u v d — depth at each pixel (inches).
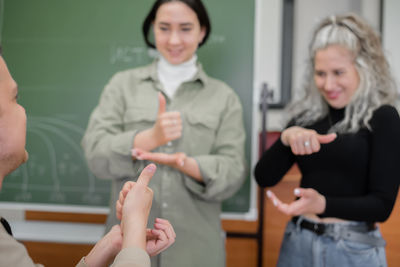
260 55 70.1
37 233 65.2
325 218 37.6
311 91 44.8
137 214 19.3
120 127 46.4
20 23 67.3
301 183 42.6
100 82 66.5
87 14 67.0
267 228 65.8
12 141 18.8
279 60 69.4
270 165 43.8
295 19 70.6
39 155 66.1
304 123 44.6
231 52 63.9
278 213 65.5
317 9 70.8
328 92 39.7
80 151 65.7
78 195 65.3
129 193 20.1
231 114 46.8
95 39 66.8
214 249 43.0
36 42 67.1
